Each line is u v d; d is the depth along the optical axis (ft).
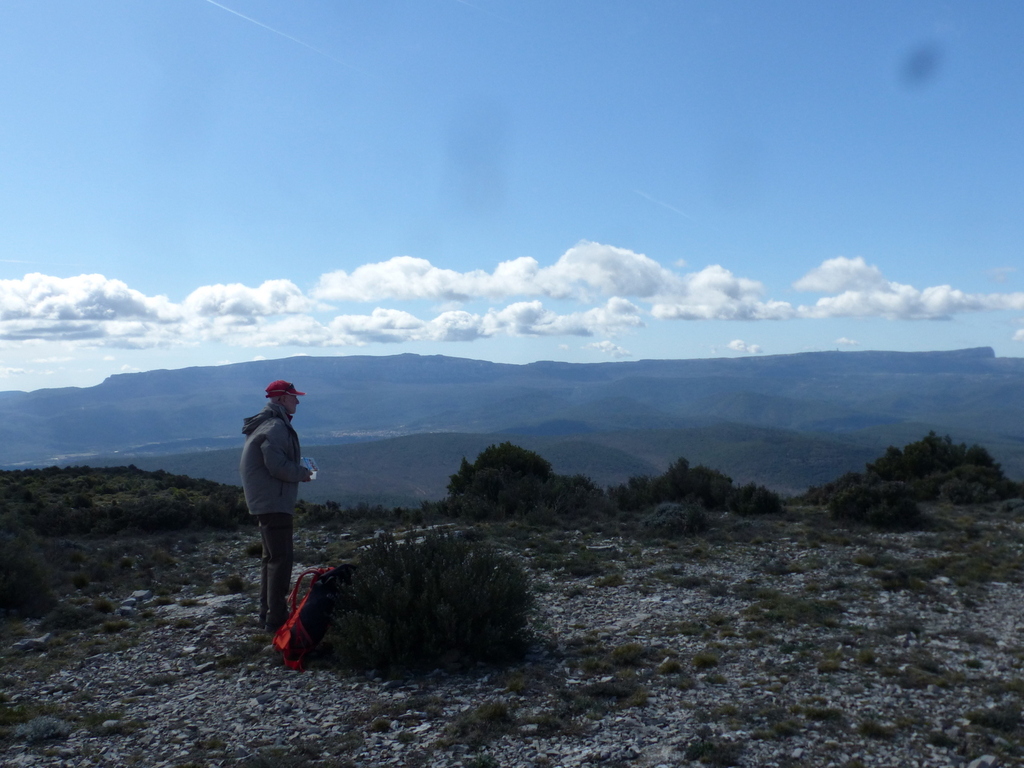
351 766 14.61
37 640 25.14
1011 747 15.21
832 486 67.36
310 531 55.88
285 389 25.40
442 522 56.44
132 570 40.22
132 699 19.20
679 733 16.11
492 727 16.46
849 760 14.69
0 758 15.40
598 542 44.29
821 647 22.57
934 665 20.56
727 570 35.27
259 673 21.07
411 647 21.20
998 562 35.94
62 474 94.94
